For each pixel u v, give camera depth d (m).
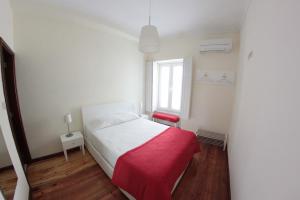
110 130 2.50
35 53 2.12
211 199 1.67
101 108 3.00
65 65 2.44
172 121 3.62
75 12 2.09
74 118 2.67
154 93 4.13
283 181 0.50
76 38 2.52
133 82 3.75
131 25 2.60
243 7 1.86
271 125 0.66
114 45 3.14
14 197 1.22
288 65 0.54
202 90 3.26
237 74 2.60
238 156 1.46
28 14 2.01
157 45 1.74
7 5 1.71
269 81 0.75
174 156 1.67
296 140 0.44
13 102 1.95
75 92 2.62
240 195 1.16
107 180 1.94
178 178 1.80
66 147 2.33
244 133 1.28
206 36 3.05
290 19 0.56
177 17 2.25
